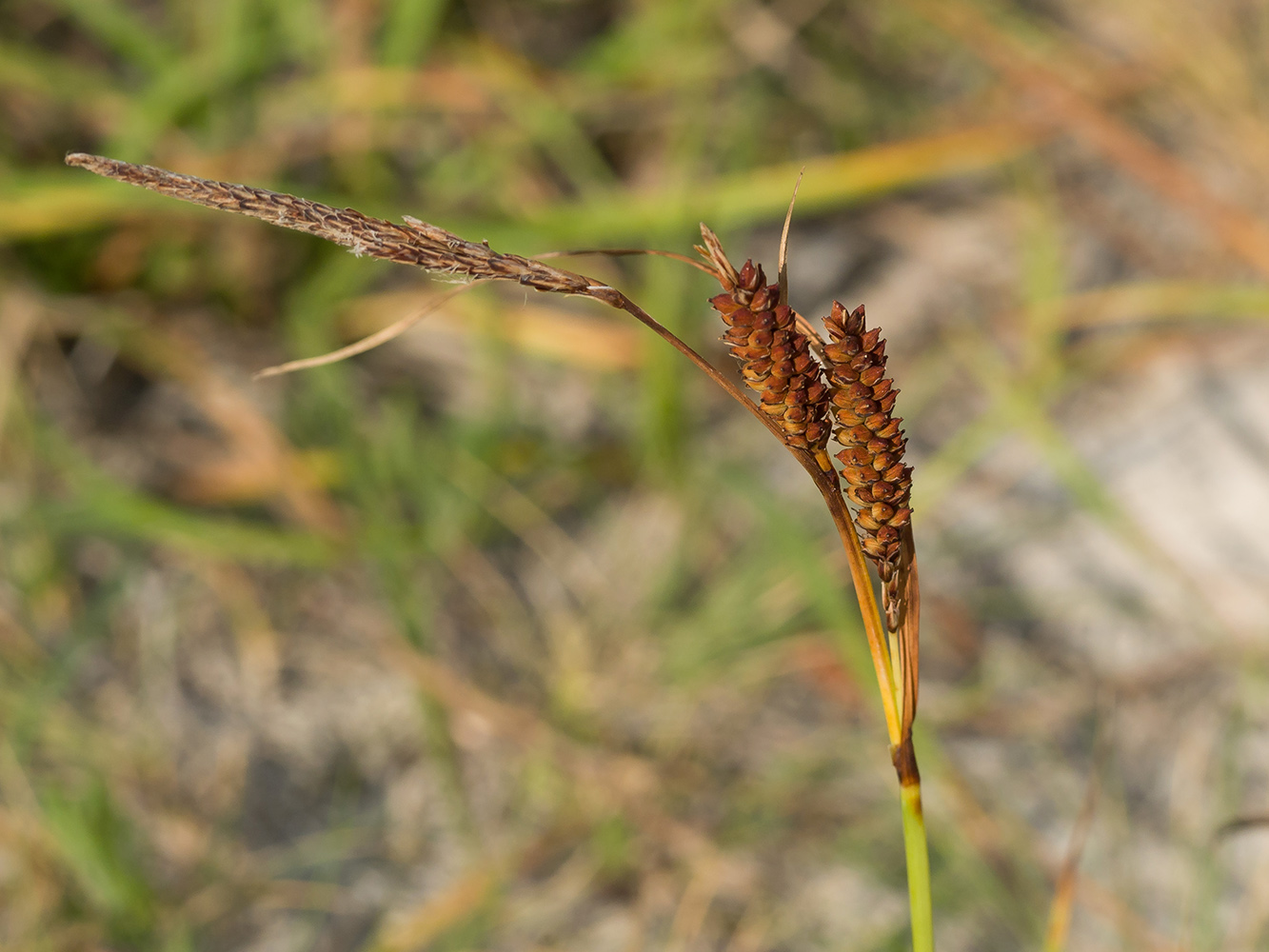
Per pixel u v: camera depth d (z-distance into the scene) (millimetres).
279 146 765
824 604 582
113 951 546
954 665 662
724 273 321
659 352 679
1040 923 542
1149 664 650
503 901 569
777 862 583
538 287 323
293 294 758
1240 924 537
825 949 550
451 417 743
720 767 619
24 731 583
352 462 670
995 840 570
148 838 592
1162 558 628
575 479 721
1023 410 640
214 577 675
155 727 631
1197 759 609
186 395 752
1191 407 733
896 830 573
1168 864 583
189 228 745
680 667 630
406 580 635
